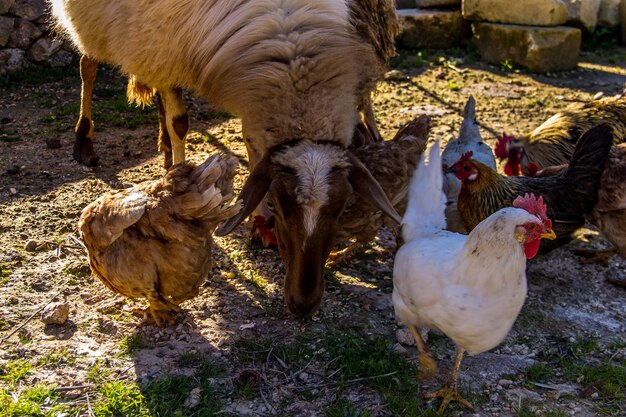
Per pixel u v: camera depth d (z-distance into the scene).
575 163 1.93
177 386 1.62
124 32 1.94
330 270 2.02
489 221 1.47
